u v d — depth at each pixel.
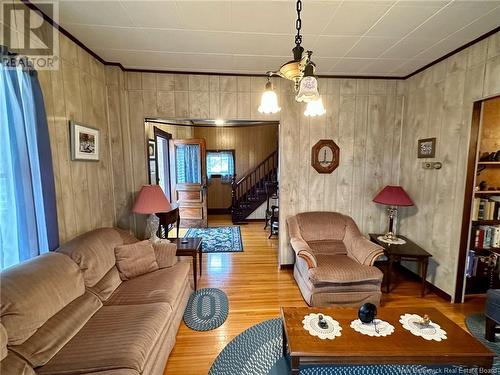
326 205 3.65
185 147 6.04
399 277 3.44
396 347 1.54
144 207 2.84
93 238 2.23
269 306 2.72
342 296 2.56
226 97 3.37
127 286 2.22
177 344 2.15
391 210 3.37
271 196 6.26
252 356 2.02
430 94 3.07
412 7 1.94
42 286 1.50
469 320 2.47
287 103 3.45
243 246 4.70
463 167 2.64
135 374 1.31
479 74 2.45
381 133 3.58
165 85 3.27
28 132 1.76
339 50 2.70
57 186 2.17
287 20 2.12
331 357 1.50
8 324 1.27
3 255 1.59
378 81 3.50
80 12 2.00
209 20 2.12
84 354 1.38
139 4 1.90
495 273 2.89
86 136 2.56
